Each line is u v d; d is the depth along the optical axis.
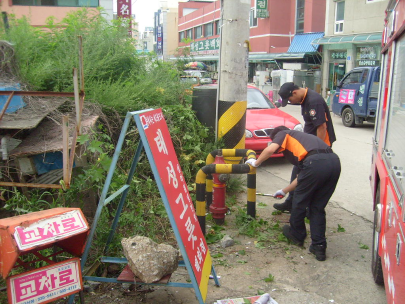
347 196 5.97
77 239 2.76
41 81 4.68
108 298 3.12
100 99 4.71
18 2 15.93
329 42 21.19
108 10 16.64
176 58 9.10
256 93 9.29
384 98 3.71
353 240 4.39
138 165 4.88
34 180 3.48
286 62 27.59
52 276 2.41
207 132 5.99
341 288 3.39
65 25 6.15
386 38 3.86
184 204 3.01
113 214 3.99
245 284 3.43
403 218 2.10
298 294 3.28
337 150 9.33
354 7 20.22
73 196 3.62
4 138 3.14
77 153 3.57
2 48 4.18
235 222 4.71
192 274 2.72
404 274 2.02
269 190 6.22
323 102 4.64
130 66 6.39
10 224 2.24
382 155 3.37
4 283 3.10
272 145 3.93
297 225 4.08
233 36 5.35
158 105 5.79
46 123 3.76
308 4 26.41
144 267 2.86
